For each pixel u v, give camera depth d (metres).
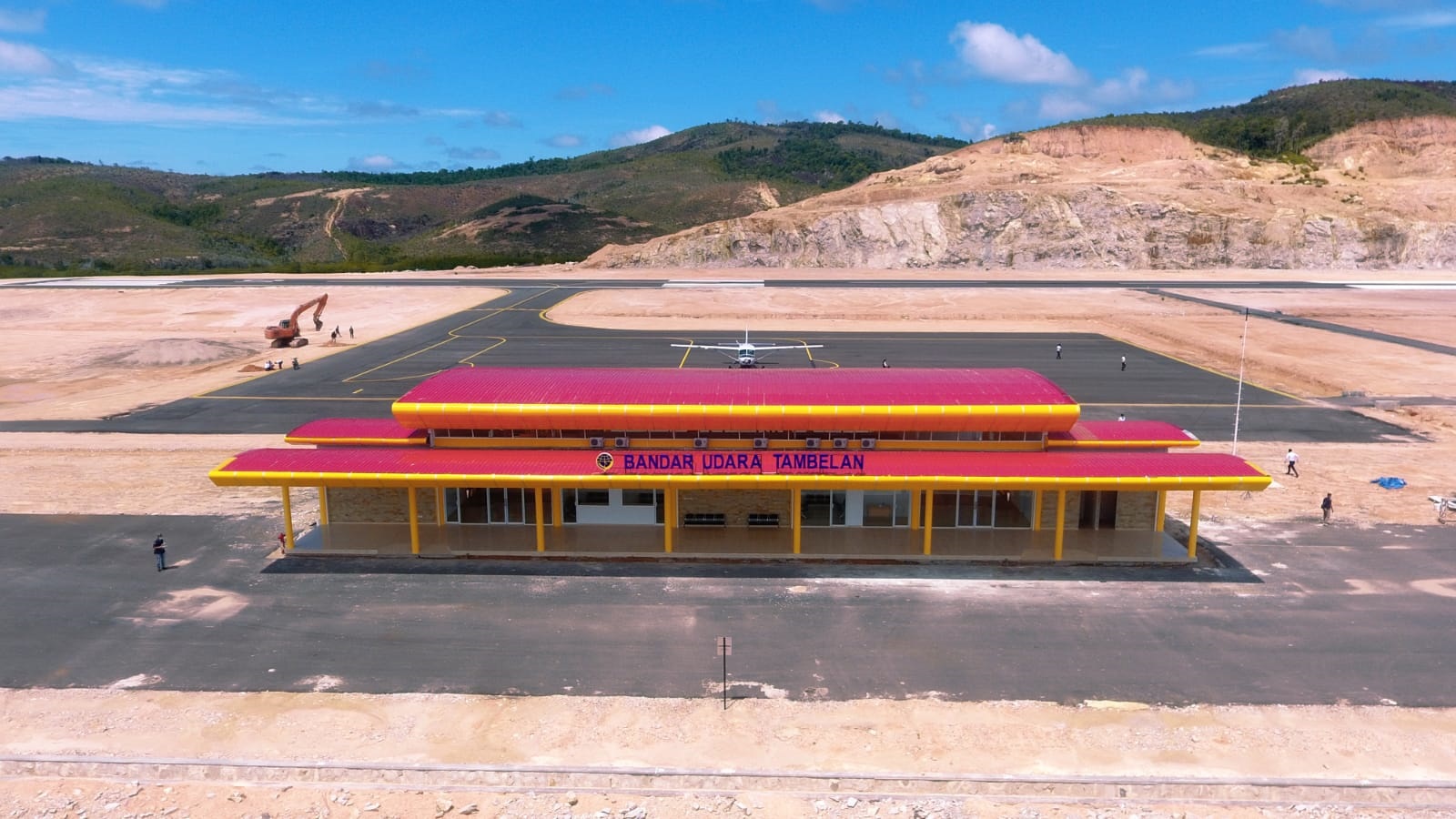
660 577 36.66
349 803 22.92
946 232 171.12
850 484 37.25
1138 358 87.38
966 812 22.56
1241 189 175.00
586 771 24.02
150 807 22.72
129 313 118.50
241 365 85.38
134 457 54.62
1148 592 35.06
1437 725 26.00
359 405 68.06
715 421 39.06
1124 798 23.11
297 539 40.28
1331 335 97.69
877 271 164.00
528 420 39.53
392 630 32.06
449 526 41.31
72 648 30.69
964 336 100.75
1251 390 72.94
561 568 37.56
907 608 33.78
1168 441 41.00
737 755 24.78
